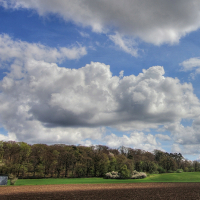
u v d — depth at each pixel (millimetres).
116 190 56500
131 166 113625
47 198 42469
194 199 41125
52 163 124188
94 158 137250
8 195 46750
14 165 109500
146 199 41125
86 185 72500
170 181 91438
